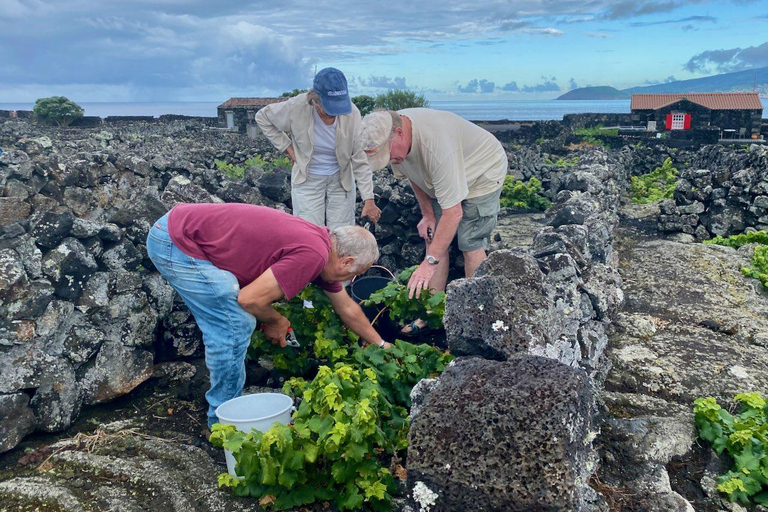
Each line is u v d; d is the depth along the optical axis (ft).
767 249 19.95
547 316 8.72
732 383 11.97
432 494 6.52
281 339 11.82
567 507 6.06
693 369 12.51
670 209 25.81
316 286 12.61
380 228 20.47
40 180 14.10
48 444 11.03
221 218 10.43
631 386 12.07
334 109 14.71
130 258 13.15
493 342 8.22
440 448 6.55
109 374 12.24
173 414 12.11
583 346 11.06
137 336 12.87
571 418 6.49
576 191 22.59
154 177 18.21
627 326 14.70
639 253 21.38
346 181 16.49
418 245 20.61
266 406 10.59
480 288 8.47
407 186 21.44
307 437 8.72
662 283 18.11
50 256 11.66
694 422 10.55
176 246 10.41
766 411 10.40
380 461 10.28
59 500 9.27
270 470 8.55
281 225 10.32
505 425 6.45
